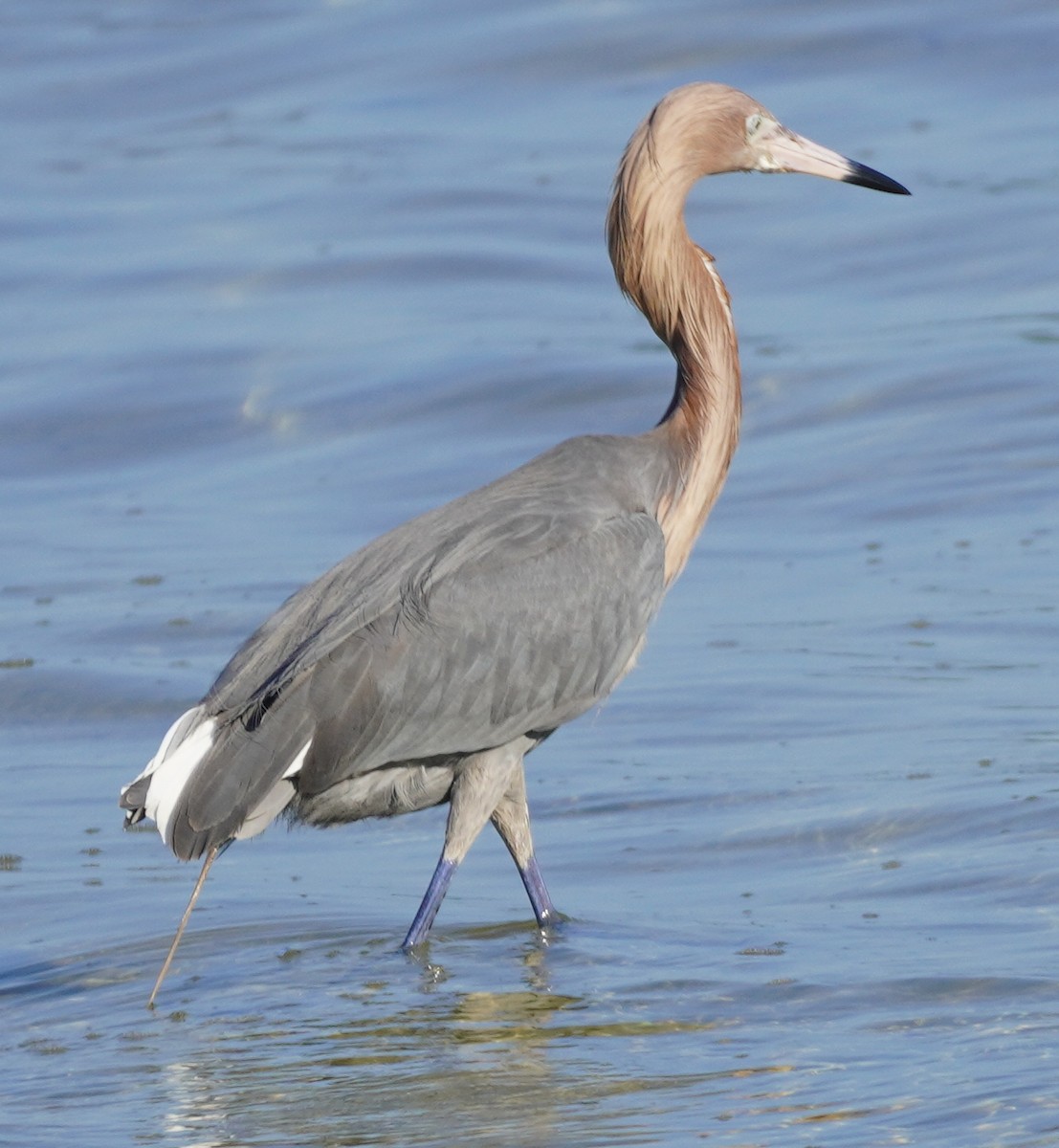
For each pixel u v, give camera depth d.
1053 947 9.14
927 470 18.58
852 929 9.69
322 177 28.77
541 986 9.23
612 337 22.73
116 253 26.62
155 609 16.44
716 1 32.59
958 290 23.41
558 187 27.53
